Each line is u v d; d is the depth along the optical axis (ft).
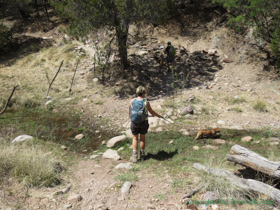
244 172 11.23
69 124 23.06
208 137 17.40
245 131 18.39
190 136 17.99
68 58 40.86
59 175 12.23
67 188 10.77
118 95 28.89
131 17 28.32
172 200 9.41
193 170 11.63
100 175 12.48
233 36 36.96
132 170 12.66
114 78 32.96
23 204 9.27
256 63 31.68
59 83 33.37
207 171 10.69
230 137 17.37
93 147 18.30
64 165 13.75
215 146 15.65
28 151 13.55
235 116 21.58
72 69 37.47
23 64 41.88
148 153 15.34
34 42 51.08
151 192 10.18
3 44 48.11
